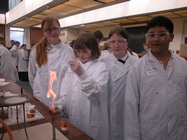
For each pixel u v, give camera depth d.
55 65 1.53
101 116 1.22
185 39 5.59
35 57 1.63
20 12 5.86
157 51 0.97
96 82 1.06
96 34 2.20
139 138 1.02
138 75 1.04
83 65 1.19
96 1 3.62
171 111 0.96
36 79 1.60
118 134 1.36
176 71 0.98
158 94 0.97
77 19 6.36
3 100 0.69
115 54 1.40
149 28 0.96
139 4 4.14
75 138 0.83
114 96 1.34
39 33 9.46
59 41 1.59
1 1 8.20
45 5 3.98
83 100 1.17
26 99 0.73
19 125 0.94
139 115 1.05
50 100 1.46
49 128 0.91
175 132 0.98
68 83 1.29
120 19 5.18
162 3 3.73
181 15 5.02
